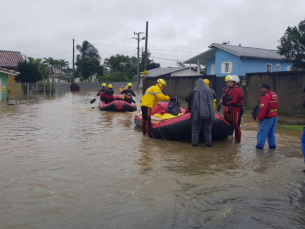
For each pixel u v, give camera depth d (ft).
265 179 17.02
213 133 27.09
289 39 71.36
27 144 25.48
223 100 27.91
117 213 12.69
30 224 11.72
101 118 44.47
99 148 24.22
